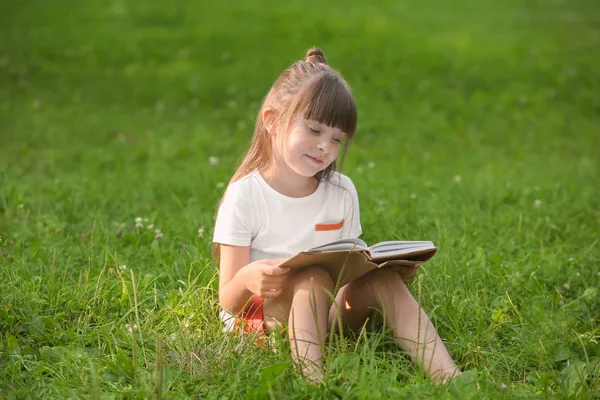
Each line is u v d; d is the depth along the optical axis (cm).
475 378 355
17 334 418
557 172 860
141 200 705
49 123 1042
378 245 395
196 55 1512
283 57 1505
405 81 1350
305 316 370
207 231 591
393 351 409
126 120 1086
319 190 418
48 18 1827
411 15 2031
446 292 476
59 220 625
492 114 1182
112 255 527
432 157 949
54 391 364
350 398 337
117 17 1864
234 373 376
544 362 405
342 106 390
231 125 1091
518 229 611
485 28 1862
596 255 570
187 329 425
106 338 411
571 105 1245
